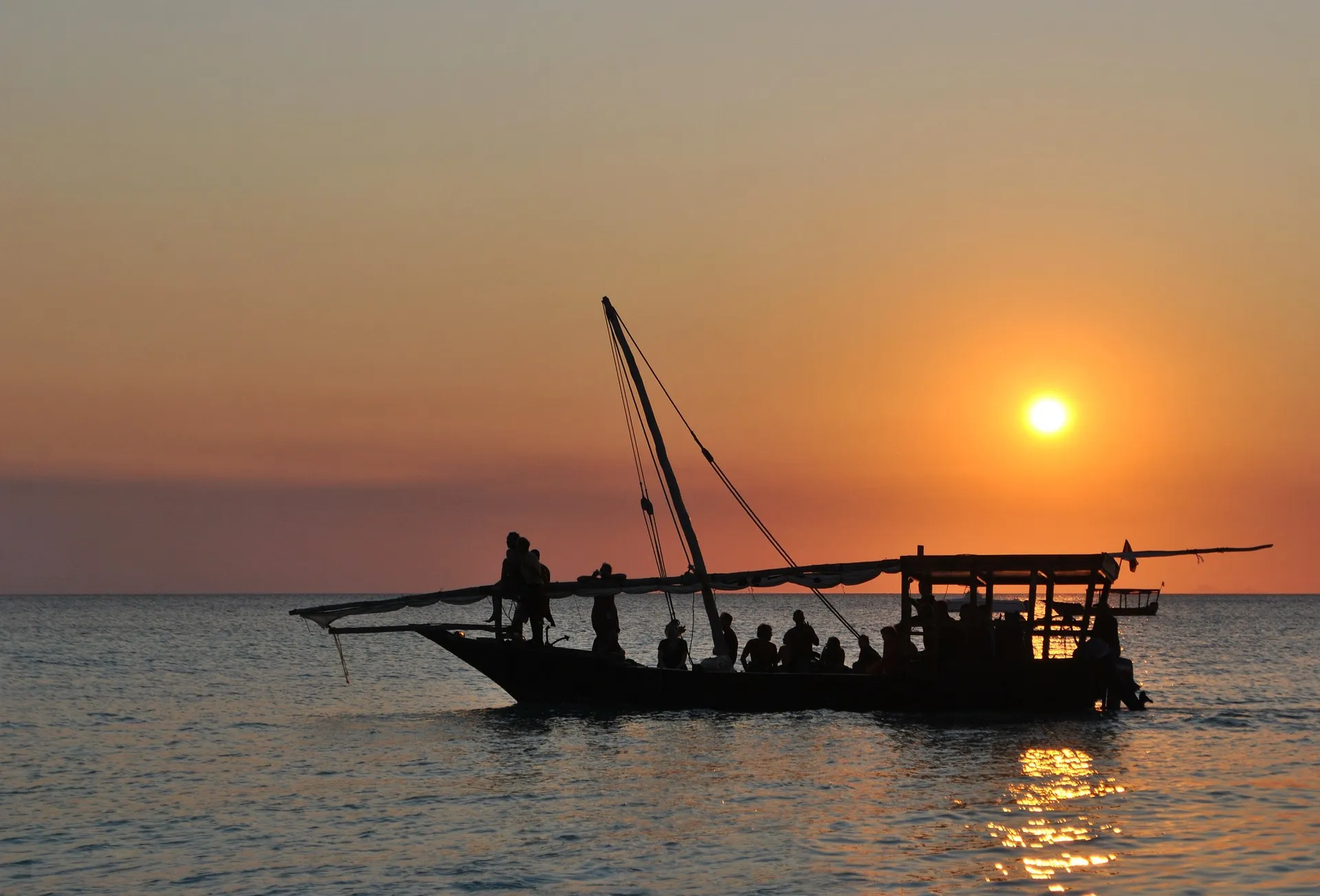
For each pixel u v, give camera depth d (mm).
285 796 21141
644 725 29031
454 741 27641
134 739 29781
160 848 17328
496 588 31328
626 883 14781
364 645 83312
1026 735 26969
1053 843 16312
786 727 28250
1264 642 88875
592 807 19469
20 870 16188
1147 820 17750
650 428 34750
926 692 29719
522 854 16359
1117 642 30297
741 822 17984
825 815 18375
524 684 31594
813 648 32562
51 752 27438
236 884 15258
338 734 29875
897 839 16688
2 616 167375
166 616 168750
